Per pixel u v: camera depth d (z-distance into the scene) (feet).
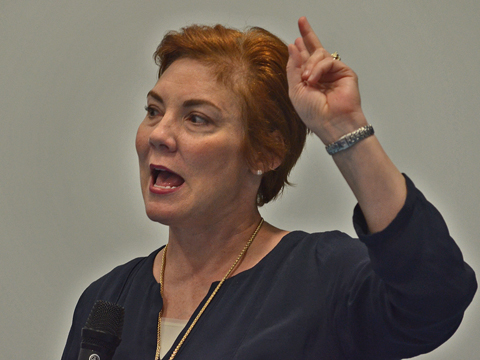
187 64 23.31
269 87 23.39
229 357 20.43
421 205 16.74
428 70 37.73
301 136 24.77
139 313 23.86
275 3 39.88
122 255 40.16
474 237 35.83
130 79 41.60
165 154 22.30
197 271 23.75
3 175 41.11
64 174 41.06
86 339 20.68
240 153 22.89
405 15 38.52
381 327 18.49
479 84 37.22
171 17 41.42
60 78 41.96
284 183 25.48
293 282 21.56
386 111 37.68
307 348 20.18
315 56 17.76
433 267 16.29
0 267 40.27
